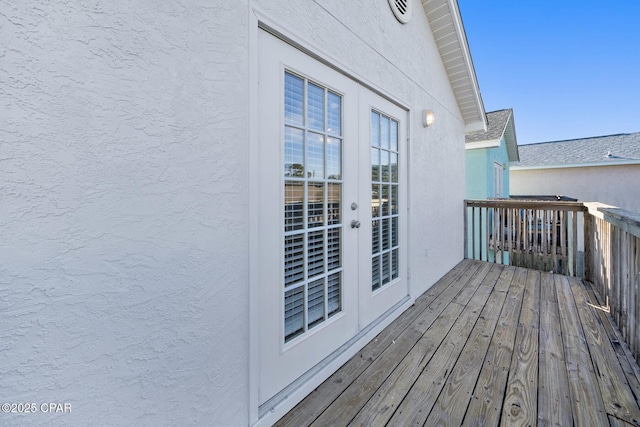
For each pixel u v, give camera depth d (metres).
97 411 0.93
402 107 2.96
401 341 2.29
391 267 2.81
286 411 1.55
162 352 1.08
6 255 0.77
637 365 1.93
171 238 1.10
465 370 1.90
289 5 1.62
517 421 1.46
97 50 0.91
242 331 1.38
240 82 1.35
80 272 0.89
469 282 3.81
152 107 1.04
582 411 1.52
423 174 3.42
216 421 1.26
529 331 2.43
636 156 9.78
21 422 0.80
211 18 1.22
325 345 1.95
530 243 4.70
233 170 1.32
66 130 0.85
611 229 2.74
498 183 8.30
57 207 0.84
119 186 0.96
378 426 1.45
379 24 2.51
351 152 2.20
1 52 0.75
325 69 1.94
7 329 0.77
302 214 1.80
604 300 3.09
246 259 1.39
